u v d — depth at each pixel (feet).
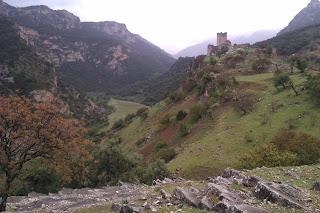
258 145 236.02
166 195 63.46
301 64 372.17
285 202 53.62
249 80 376.68
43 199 93.15
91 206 72.18
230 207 49.47
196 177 211.00
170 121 407.03
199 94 426.10
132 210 53.78
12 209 83.56
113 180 204.13
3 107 85.81
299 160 144.56
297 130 241.55
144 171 202.08
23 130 85.92
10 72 603.67
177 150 302.45
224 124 301.63
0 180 101.50
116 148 216.95
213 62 479.82
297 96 293.23
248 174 79.61
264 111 288.71
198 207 54.34
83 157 96.84
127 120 554.05
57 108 94.02
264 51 483.10
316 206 54.19
